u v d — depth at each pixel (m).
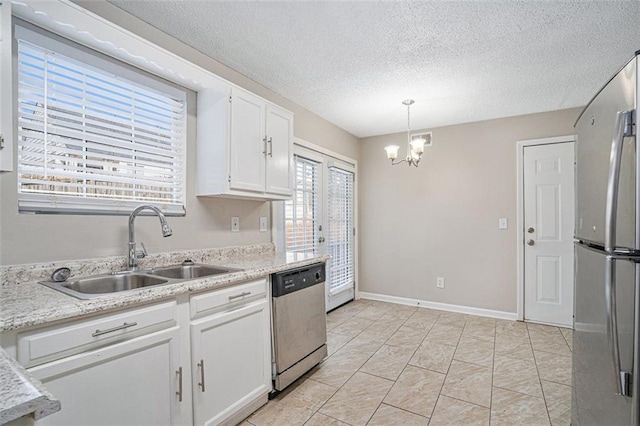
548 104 3.24
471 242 3.80
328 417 1.83
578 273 1.54
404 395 2.06
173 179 2.13
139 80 1.90
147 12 1.85
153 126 2.02
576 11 1.79
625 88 1.06
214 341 1.62
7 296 1.22
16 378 0.54
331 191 3.89
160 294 1.35
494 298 3.67
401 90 2.91
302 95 3.04
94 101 1.72
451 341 2.94
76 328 1.11
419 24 1.93
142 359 1.31
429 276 4.05
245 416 1.82
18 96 1.45
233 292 1.73
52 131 1.57
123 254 1.81
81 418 1.12
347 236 4.26
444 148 3.98
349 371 2.38
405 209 4.22
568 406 1.93
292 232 3.21
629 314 1.02
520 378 2.26
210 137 2.16
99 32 1.58
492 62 2.39
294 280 2.16
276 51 2.26
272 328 2.01
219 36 2.09
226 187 2.09
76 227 1.63
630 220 1.02
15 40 1.44
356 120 3.79
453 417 1.83
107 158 1.79
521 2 1.72
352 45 2.17
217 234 2.38
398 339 2.99
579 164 1.54
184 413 1.46
